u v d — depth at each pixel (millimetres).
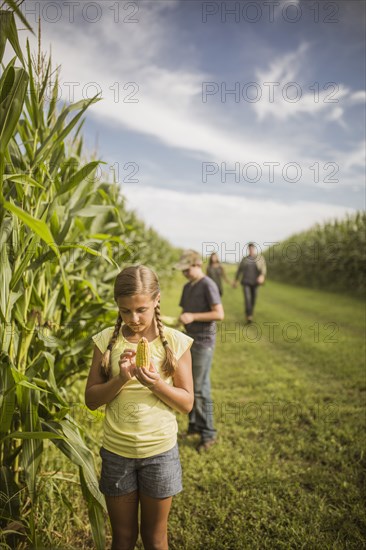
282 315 10555
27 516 2205
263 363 6262
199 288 3555
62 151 2510
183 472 3070
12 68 1781
